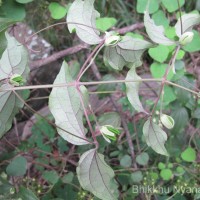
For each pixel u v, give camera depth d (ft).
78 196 1.42
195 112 1.51
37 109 1.89
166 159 1.60
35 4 1.66
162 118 0.96
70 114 0.89
